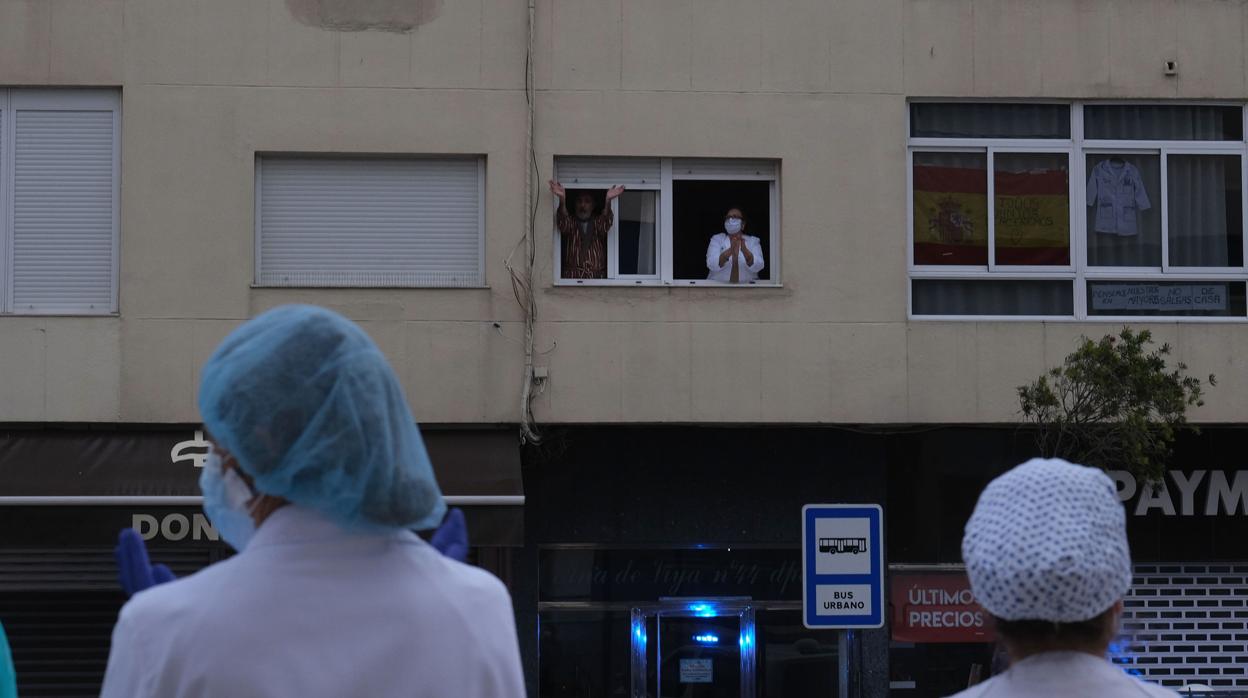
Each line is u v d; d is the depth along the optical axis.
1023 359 25.86
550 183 25.39
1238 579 27.56
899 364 25.66
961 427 27.08
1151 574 27.45
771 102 25.77
